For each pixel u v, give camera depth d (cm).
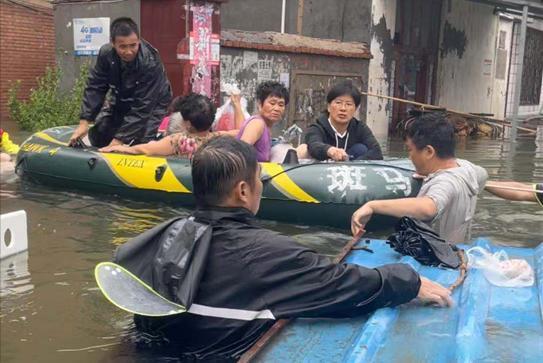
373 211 327
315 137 538
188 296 222
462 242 355
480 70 1852
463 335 209
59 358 245
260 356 206
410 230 305
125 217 496
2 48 1345
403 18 1435
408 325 222
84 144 651
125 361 237
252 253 227
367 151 549
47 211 514
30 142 667
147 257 238
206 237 229
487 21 1848
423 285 242
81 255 388
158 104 633
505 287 259
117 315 288
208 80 956
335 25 1327
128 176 564
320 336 220
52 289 324
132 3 991
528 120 1992
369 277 229
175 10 929
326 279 227
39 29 1401
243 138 513
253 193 238
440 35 1614
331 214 489
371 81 1319
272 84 529
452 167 354
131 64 610
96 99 633
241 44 1056
